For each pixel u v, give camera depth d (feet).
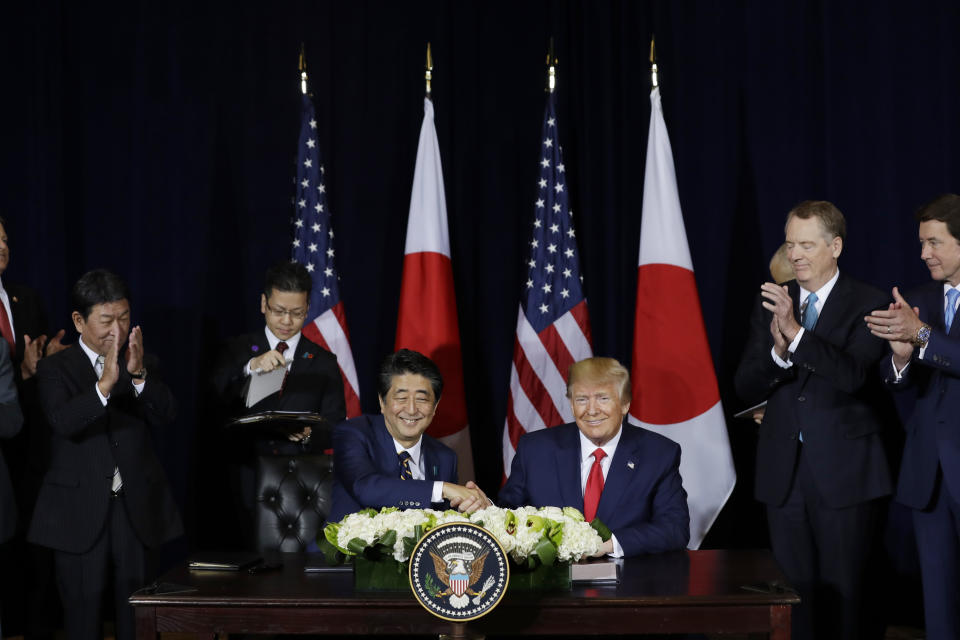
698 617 18.93
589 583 19.94
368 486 23.47
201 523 39.45
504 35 41.29
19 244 38.99
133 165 39.91
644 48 40.47
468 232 41.14
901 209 36.55
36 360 29.99
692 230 39.73
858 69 37.32
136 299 39.81
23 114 39.22
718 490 33.91
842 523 27.61
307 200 37.17
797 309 28.96
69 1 39.96
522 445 26.25
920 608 35.37
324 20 41.04
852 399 28.02
